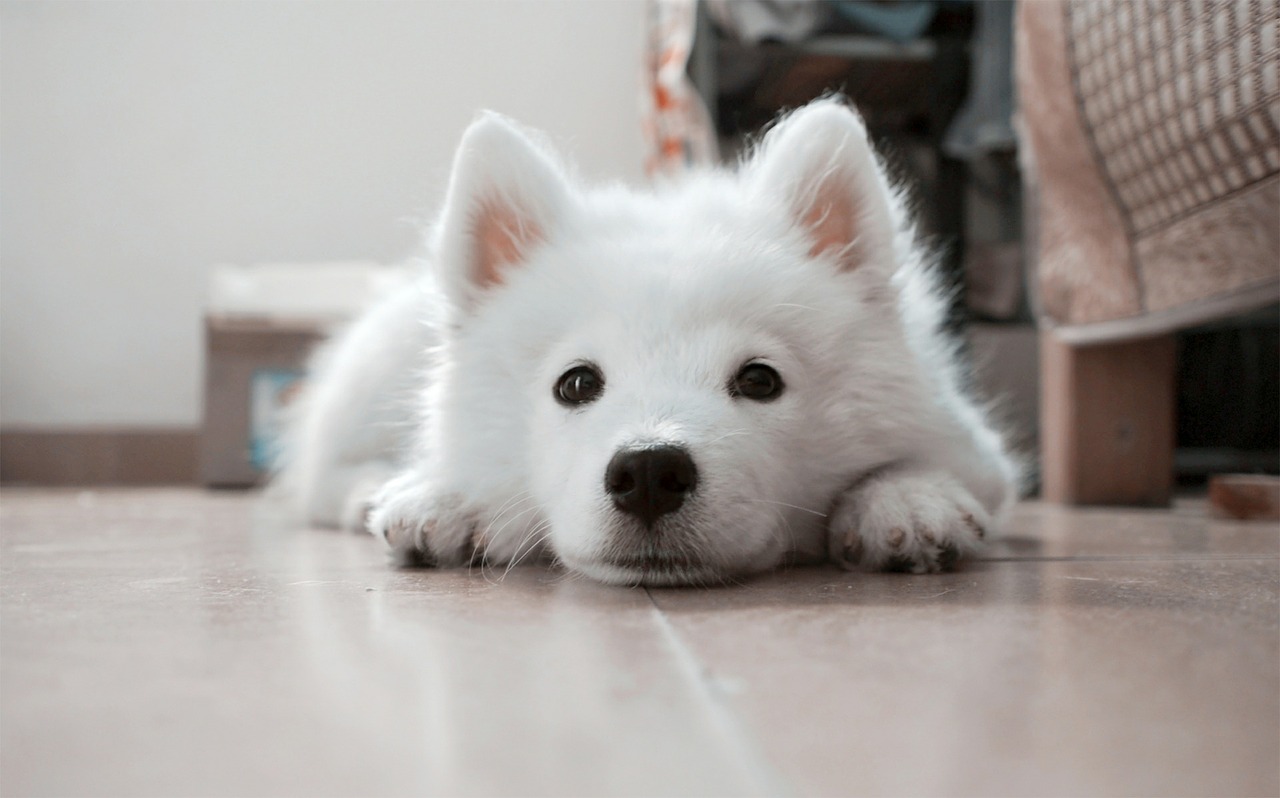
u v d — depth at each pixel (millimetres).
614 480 450
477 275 539
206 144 1425
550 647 332
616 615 395
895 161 1214
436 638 347
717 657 316
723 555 458
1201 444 1178
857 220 529
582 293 500
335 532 652
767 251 511
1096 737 237
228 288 1176
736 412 476
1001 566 498
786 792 203
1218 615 385
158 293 1424
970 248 1233
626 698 268
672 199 573
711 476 453
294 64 1436
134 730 243
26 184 1392
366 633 357
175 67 1412
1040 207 851
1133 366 854
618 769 216
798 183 535
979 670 298
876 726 244
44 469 1339
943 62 1164
